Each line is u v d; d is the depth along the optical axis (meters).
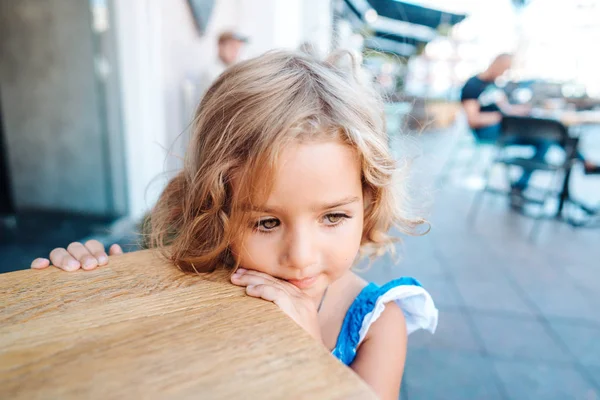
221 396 0.30
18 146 3.20
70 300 0.46
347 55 0.78
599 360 1.75
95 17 2.86
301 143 0.53
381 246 0.86
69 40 2.95
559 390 1.57
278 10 4.20
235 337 0.38
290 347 0.36
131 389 0.30
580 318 2.07
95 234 2.76
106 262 0.58
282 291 0.51
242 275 0.53
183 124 3.33
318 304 0.77
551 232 3.37
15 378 0.32
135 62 2.85
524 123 3.52
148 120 2.94
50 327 0.39
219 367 0.33
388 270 2.57
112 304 0.45
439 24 7.32
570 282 2.47
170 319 0.41
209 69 3.16
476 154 5.38
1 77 3.11
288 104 0.57
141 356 0.35
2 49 3.06
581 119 3.32
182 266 0.57
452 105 8.87
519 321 2.04
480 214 3.79
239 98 0.60
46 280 0.51
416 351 1.78
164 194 0.78
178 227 0.74
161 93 2.96
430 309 0.78
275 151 0.52
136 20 2.79
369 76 0.79
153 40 2.86
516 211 3.91
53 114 3.09
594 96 4.67
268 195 0.53
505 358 1.75
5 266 2.31
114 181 3.08
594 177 5.26
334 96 0.61
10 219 3.04
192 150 0.68
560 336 1.92
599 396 1.55
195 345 0.36
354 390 0.30
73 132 3.08
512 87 4.83
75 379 0.32
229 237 0.57
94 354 0.35
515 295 2.30
